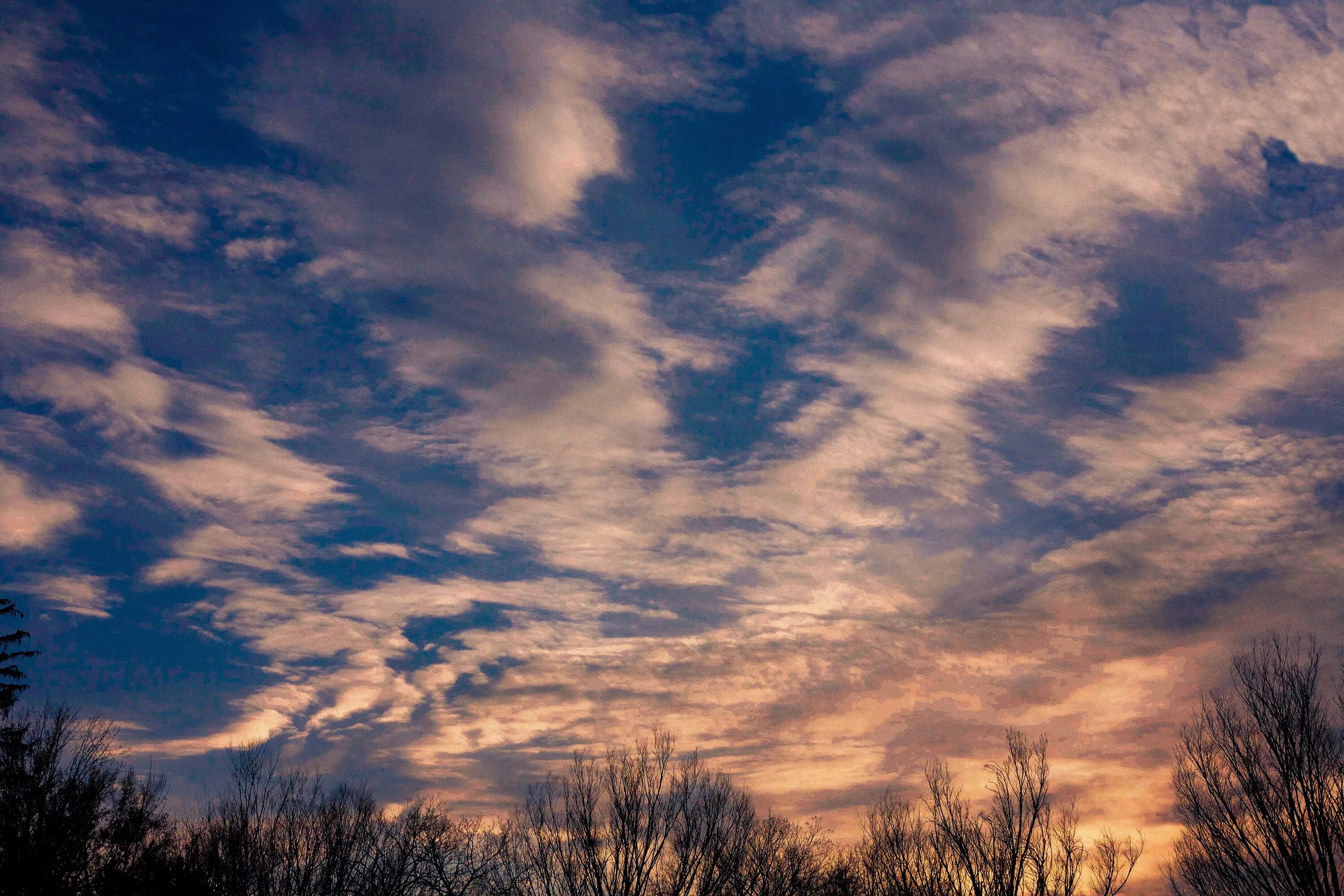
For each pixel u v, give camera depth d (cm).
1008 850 3628
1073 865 3516
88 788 2977
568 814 3700
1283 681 2972
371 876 3381
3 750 2898
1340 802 2745
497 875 3550
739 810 3859
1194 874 3000
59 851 2833
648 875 3591
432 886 3450
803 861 3925
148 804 3153
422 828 3541
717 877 3681
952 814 3847
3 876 2728
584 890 3516
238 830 3228
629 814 3691
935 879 3769
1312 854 2703
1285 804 2806
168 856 3111
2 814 2800
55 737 3025
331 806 3466
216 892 3088
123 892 2925
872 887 3862
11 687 4150
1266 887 2806
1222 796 2967
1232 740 2998
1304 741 2841
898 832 3953
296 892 3241
